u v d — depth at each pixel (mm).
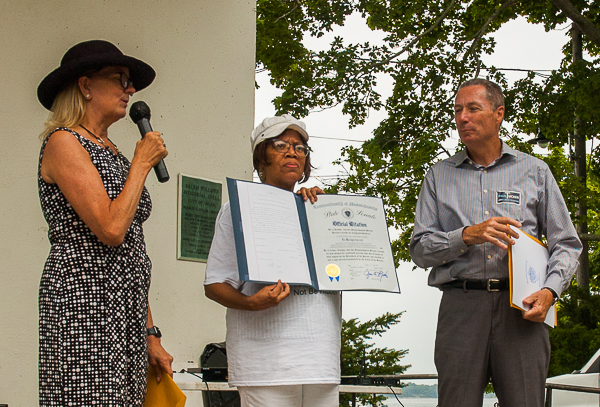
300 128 2688
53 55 4246
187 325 4738
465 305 2869
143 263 2355
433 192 3104
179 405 2439
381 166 12406
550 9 13609
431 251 2928
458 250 2834
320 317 2504
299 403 2479
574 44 14156
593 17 13062
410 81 12891
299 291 2512
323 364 2459
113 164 2346
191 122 4957
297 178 2676
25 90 4090
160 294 4582
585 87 11852
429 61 13391
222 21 5293
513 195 2947
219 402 4137
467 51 13062
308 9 12812
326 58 12703
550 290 2730
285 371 2414
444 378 2898
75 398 2109
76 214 2207
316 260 2527
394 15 12703
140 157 2291
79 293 2154
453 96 13211
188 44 5012
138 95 4617
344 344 8617
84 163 2193
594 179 15734
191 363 4590
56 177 2189
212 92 5145
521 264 2719
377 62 12633
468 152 3094
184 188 4820
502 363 2812
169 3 4914
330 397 2516
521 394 2777
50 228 2256
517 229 2793
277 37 12414
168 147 4773
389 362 8555
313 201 2631
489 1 13398
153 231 4594
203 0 5160
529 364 2793
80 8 4398
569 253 2846
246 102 5418
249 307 2383
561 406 6184
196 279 4859
